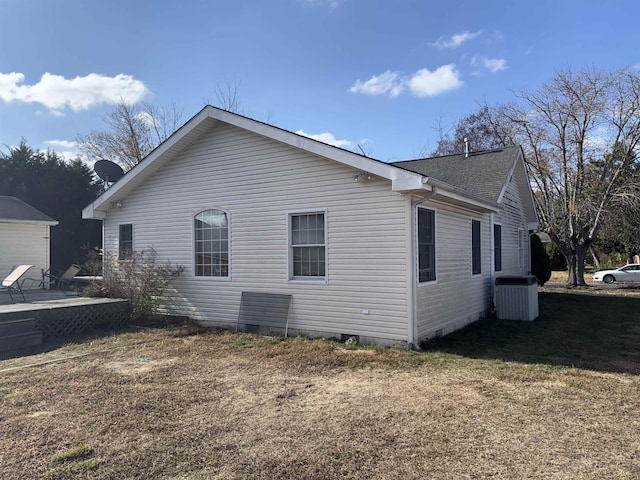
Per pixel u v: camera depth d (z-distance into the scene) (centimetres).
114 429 379
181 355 664
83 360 638
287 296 811
